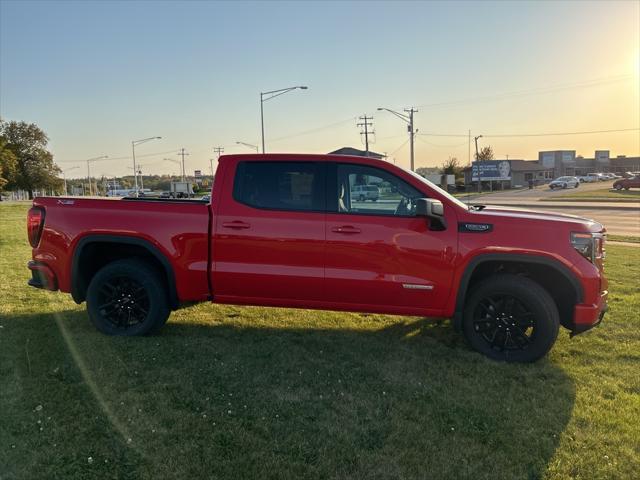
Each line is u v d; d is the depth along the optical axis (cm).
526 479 279
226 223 478
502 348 454
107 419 333
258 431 324
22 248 1146
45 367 414
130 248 514
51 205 514
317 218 465
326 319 581
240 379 402
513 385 399
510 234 442
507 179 7531
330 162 474
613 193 4784
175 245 487
